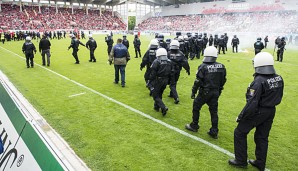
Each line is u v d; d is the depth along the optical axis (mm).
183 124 5617
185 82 9789
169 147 4543
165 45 10492
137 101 7289
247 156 4207
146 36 47562
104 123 5617
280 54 15953
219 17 53312
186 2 62281
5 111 5203
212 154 4312
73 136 4930
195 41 16156
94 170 3793
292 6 44156
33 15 52688
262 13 47781
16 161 3748
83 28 56188
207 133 5141
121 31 59375
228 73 11727
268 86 3486
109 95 7879
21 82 9359
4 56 16797
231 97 7836
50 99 7344
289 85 9562
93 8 67312
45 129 5223
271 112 3596
